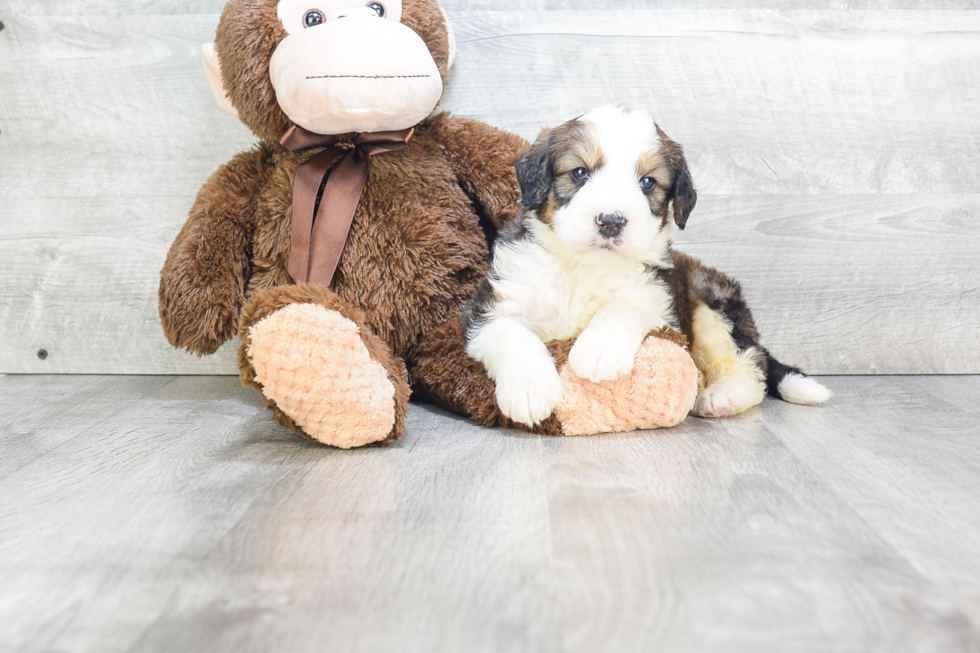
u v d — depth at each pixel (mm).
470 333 1890
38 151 2488
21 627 987
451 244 2061
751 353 2070
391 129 1968
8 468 1585
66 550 1198
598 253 1699
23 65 2443
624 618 993
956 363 2504
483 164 2152
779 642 943
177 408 2100
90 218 2508
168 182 2492
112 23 2422
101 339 2549
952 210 2447
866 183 2441
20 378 2498
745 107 2416
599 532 1245
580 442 1740
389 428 1689
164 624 989
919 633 964
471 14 2393
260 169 2086
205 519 1309
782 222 2453
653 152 1786
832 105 2416
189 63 2436
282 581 1093
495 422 1880
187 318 1944
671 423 1826
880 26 2391
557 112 2432
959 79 2408
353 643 943
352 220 1990
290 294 1687
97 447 1731
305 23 1928
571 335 1881
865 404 2117
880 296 2477
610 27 2393
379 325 2012
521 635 956
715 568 1126
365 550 1185
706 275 2123
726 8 2385
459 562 1143
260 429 1883
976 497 1405
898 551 1186
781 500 1384
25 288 2541
